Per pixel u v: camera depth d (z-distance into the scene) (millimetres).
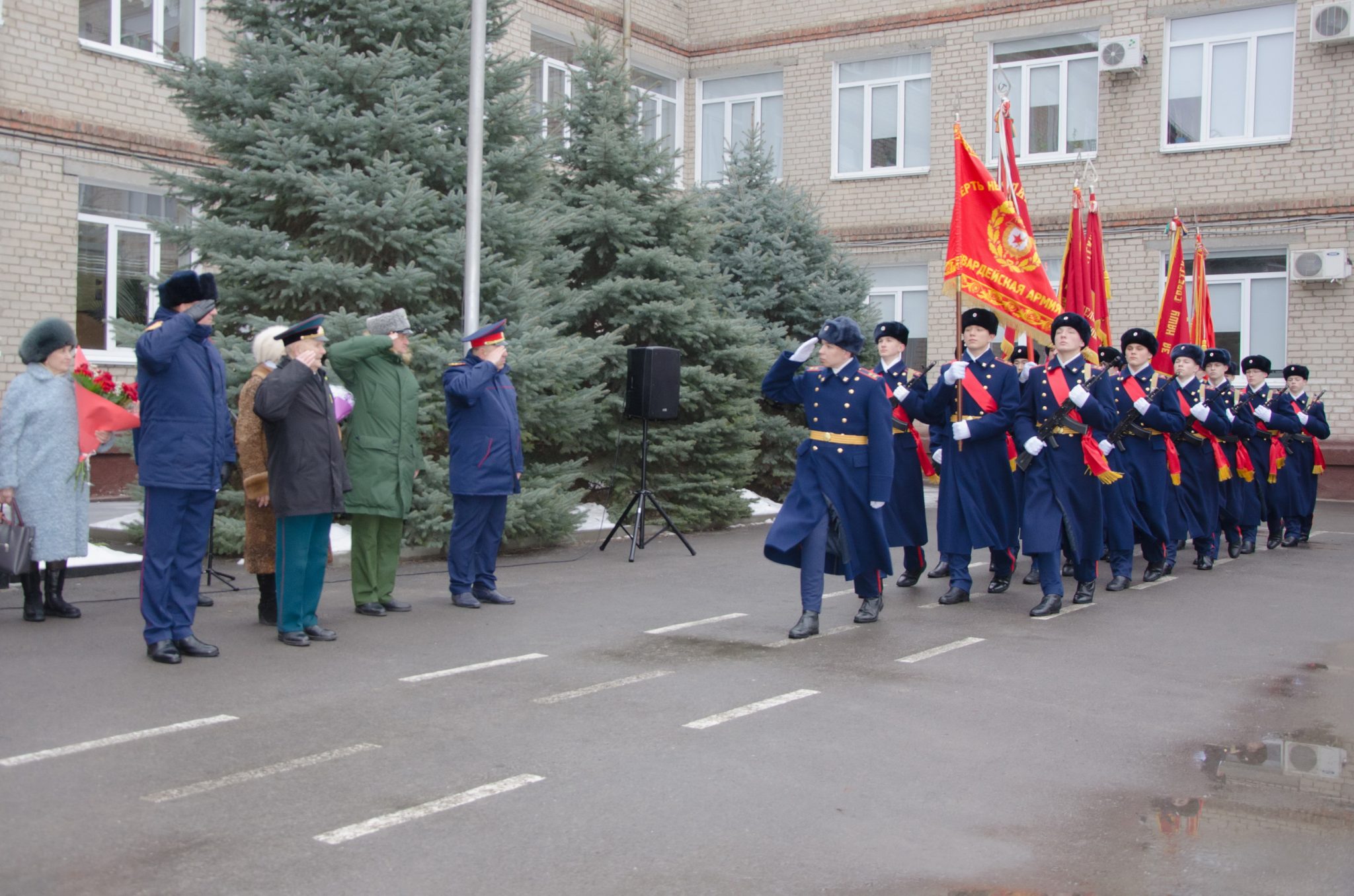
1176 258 14211
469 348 8852
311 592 7586
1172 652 7770
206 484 6945
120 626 7902
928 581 10828
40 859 4117
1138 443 10945
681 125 24219
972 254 10141
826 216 22953
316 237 10906
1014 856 4324
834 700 6371
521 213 11539
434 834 4406
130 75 15992
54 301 15305
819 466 8203
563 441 12391
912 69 22297
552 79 21328
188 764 5137
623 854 4258
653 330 13352
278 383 7129
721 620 8539
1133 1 20219
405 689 6453
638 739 5605
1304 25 19031
